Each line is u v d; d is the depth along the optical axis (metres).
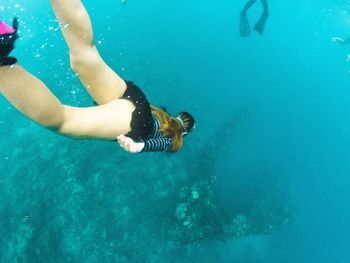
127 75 13.68
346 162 16.33
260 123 15.39
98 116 1.23
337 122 17.05
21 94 0.94
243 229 11.66
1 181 10.09
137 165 10.75
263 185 13.63
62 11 1.12
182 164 11.48
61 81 11.59
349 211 15.84
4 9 12.34
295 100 16.64
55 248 9.14
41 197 9.72
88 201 9.84
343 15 20.72
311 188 15.84
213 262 10.77
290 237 13.52
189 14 18.06
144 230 10.01
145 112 1.43
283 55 18.34
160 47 15.53
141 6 17.09
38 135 10.98
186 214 10.14
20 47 12.13
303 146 15.93
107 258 9.43
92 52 1.26
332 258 14.77
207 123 13.83
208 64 15.89
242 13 10.80
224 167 13.29
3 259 8.99
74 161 10.34
